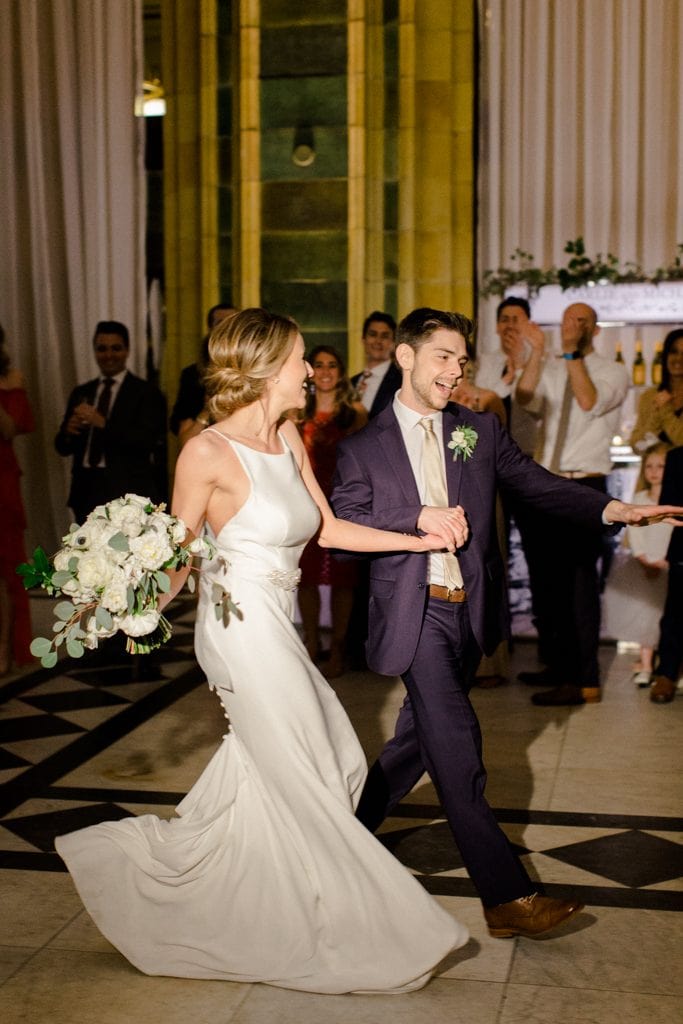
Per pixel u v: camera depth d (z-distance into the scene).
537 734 4.98
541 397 5.96
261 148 8.78
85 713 5.33
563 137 8.91
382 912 2.76
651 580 5.71
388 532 3.02
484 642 3.10
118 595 2.53
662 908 3.28
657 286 7.11
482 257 9.04
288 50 8.64
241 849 2.86
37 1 9.10
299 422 5.81
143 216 9.36
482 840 2.95
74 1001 2.78
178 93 8.94
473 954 3.00
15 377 5.99
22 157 9.26
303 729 2.79
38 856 3.68
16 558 6.08
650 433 6.16
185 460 2.80
